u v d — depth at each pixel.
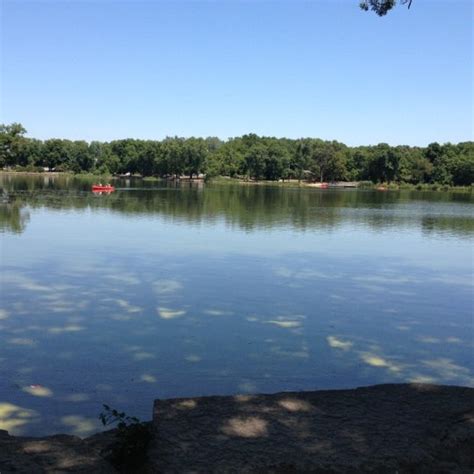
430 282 16.03
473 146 116.12
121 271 16.52
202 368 8.87
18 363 8.95
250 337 10.55
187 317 11.82
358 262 19.17
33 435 6.51
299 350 9.88
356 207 49.16
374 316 12.27
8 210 36.44
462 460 5.33
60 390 7.88
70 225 28.34
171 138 127.38
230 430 5.76
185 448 5.33
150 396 7.71
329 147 114.06
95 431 6.64
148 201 47.84
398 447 5.46
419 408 6.49
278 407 6.46
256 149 114.62
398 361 9.44
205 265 17.73
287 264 18.31
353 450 5.38
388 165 108.00
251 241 23.55
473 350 10.12
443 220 37.50
